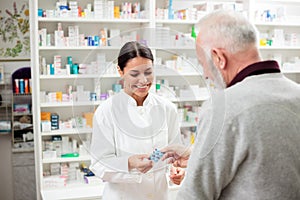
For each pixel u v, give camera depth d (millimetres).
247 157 1161
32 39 3518
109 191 1830
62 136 3742
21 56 4008
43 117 3611
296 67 4398
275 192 1152
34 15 3428
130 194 1765
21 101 3994
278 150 1143
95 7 3619
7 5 3936
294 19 4332
